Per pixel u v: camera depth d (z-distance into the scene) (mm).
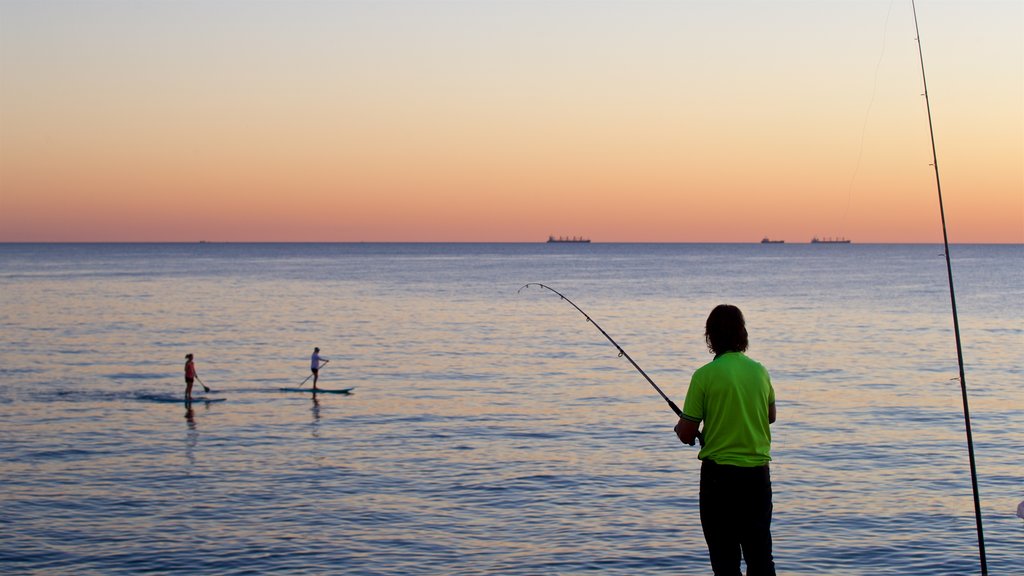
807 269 150875
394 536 13516
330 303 73375
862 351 40094
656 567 12156
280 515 14688
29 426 23547
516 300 76438
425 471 17766
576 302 73438
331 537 13477
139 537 13500
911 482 16562
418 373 34062
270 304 72188
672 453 19266
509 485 16562
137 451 20172
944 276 121375
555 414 24672
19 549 12930
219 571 12039
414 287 95688
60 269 144375
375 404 27016
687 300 75125
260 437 21891
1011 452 19109
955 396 27250
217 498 15781
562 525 14039
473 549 12898
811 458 18672
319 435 22047
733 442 5551
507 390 29500
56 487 16641
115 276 119875
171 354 40938
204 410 26312
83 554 12734
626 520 14289
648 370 34312
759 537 5559
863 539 13250
